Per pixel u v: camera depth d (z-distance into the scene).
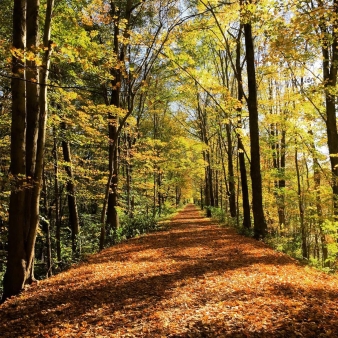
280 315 5.29
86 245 14.98
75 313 6.24
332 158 13.12
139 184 24.64
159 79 19.73
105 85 16.06
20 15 7.32
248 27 13.82
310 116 13.95
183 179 34.75
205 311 5.67
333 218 11.55
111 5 14.62
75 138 13.73
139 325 5.39
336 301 6.00
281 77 16.19
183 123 30.50
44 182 14.05
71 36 10.52
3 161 15.68
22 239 7.93
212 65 25.66
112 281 8.22
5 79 11.16
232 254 10.74
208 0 13.41
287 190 18.53
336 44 12.06
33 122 8.19
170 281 7.87
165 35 13.71
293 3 8.48
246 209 17.69
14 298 7.44
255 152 14.21
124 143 21.62
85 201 25.81
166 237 15.95
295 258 10.59
